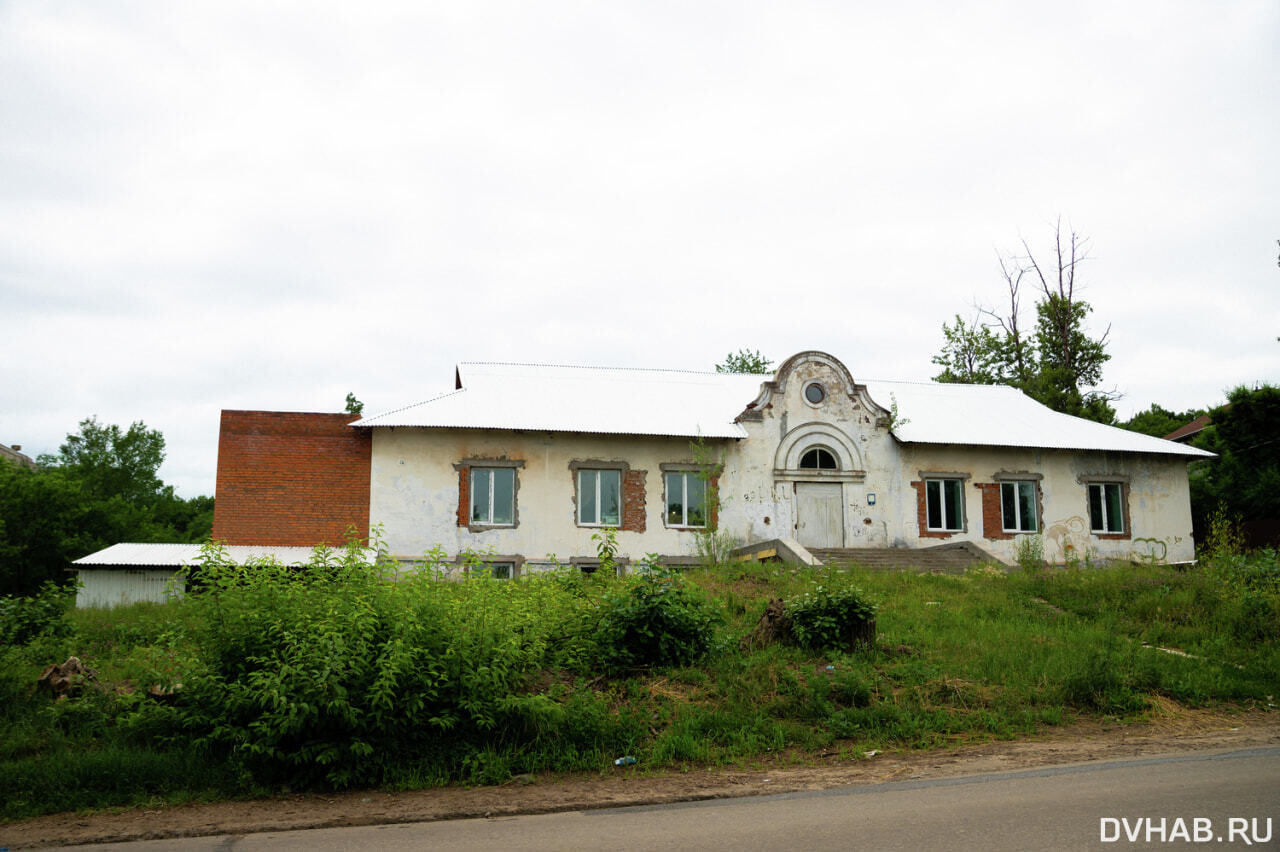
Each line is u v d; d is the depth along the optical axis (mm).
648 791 9617
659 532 29094
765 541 27562
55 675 11914
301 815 8930
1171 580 20734
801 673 13438
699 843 7445
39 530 44062
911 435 31094
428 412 28422
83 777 9594
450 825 8453
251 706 10070
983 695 13156
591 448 29094
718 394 33562
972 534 31359
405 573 12305
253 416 27922
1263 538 35375
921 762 10695
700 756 10914
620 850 7305
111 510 53438
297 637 10273
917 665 13930
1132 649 15656
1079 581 21188
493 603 12203
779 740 11383
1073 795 8711
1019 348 54062
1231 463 35500
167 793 9586
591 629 13812
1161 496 33188
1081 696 13414
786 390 31062
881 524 30938
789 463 30609
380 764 10070
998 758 10758
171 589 12688
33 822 8891
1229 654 16141
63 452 68875
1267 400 31266
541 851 7367
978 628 16719
